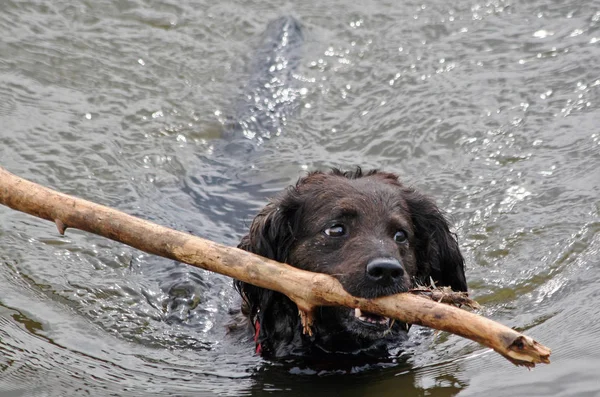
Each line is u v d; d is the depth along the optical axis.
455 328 7.05
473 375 8.73
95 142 13.69
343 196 9.15
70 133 13.83
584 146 13.04
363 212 8.95
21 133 13.64
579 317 9.55
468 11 16.91
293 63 15.89
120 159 13.48
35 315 10.03
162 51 16.08
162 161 13.55
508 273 10.90
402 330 9.93
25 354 9.19
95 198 12.57
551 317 9.70
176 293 10.98
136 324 10.21
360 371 9.23
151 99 14.92
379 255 8.14
